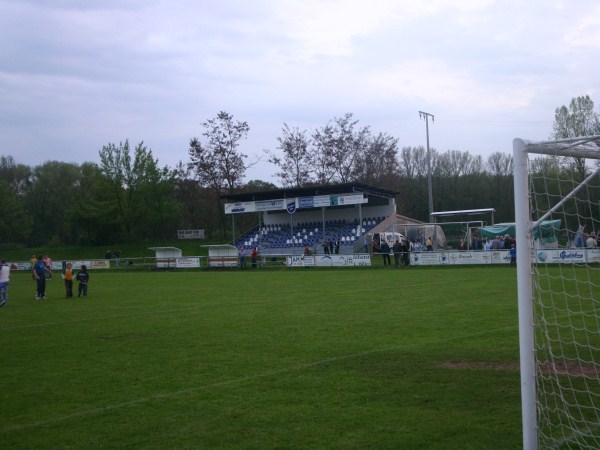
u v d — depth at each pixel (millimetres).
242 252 47594
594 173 6188
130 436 6297
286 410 7012
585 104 44562
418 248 42938
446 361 9297
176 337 12562
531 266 5660
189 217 80500
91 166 88188
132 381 8727
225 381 8508
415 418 6582
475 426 6277
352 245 47250
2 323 15945
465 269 31734
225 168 69562
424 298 18172
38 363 10344
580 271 23625
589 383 7859
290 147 72062
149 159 70875
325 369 9023
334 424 6453
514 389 7648
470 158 81688
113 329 14125
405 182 81938
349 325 13250
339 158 72375
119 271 47938
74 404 7609
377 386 7965
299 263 40594
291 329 12992
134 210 71000
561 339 10695
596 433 6043
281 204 48625
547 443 5781
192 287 26750
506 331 11742
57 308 19594
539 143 5844
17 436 6418
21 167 90562
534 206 6598
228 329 13359
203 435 6246
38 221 85438
